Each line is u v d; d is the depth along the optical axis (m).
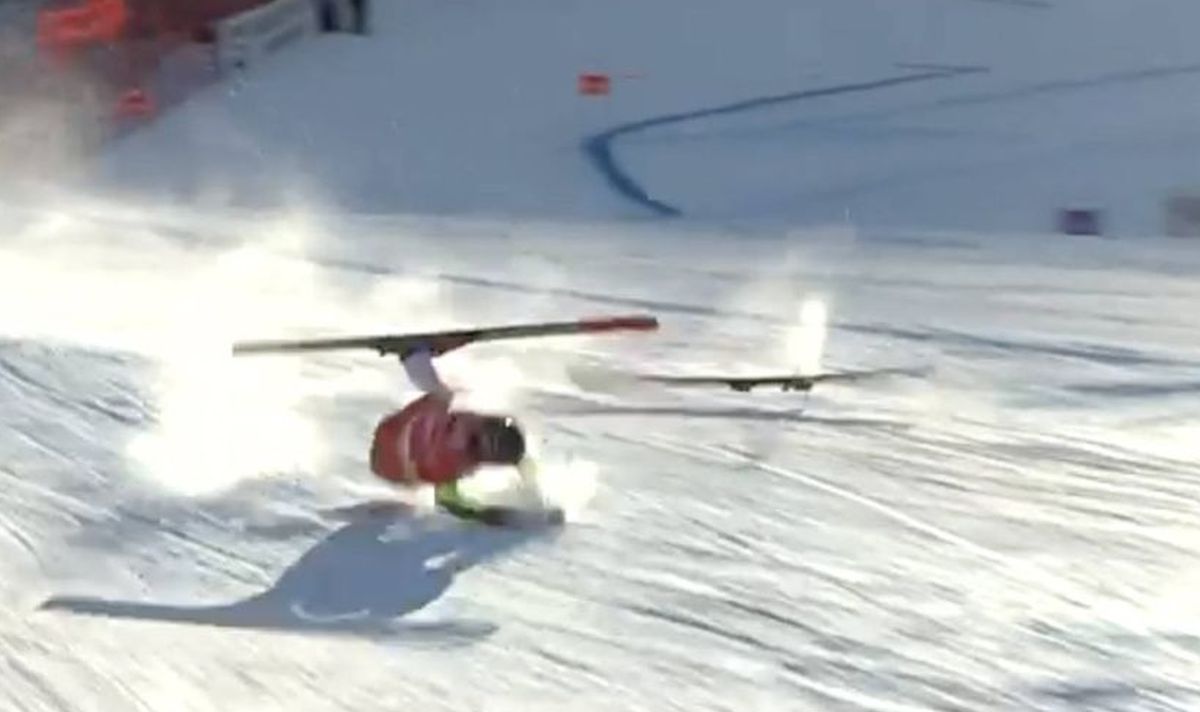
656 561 25.70
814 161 139.00
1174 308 58.25
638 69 169.12
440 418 28.17
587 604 23.61
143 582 25.77
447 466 27.94
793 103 158.50
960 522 27.69
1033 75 162.62
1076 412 37.41
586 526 27.83
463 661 21.36
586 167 140.50
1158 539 26.23
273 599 24.48
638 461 32.88
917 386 41.19
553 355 47.19
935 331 52.16
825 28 175.62
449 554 26.36
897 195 127.50
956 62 167.38
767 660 20.95
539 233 95.38
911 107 155.38
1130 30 170.38
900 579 24.38
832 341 50.12
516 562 25.83
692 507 29.08
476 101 162.25
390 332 54.62
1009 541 26.39
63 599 25.03
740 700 19.56
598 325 27.55
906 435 34.94
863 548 26.20
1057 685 19.55
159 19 179.12
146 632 23.14
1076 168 133.75
